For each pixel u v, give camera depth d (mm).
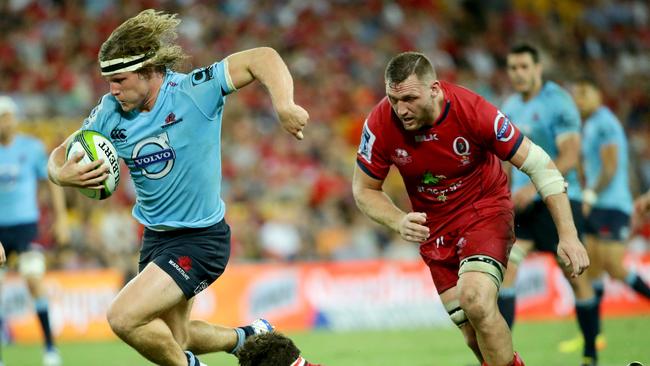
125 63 19422
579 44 92750
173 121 20047
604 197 34156
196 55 75250
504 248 21094
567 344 34938
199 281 20844
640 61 92250
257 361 17422
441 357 33656
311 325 47781
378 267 48875
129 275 46406
